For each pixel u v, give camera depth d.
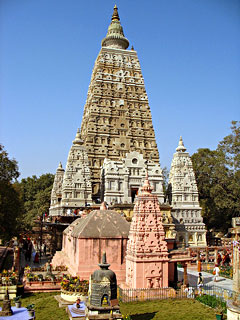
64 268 37.88
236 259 21.67
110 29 88.62
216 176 83.69
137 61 83.75
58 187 93.69
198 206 80.81
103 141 73.56
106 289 20.11
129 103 78.88
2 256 56.28
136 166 69.38
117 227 33.97
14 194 56.78
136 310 24.33
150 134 77.56
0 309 25.69
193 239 77.75
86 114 81.69
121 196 66.62
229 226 88.31
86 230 32.91
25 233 63.50
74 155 69.50
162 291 27.61
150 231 28.94
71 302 26.75
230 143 81.38
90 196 67.75
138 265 27.84
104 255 21.55
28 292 31.73
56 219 60.69
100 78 78.44
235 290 21.33
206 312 24.00
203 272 45.44
